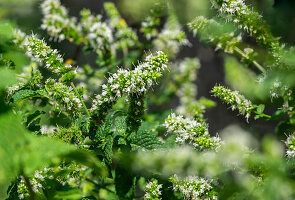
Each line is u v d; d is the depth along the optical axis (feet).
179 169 2.15
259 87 2.30
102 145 2.34
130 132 2.38
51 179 2.35
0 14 2.45
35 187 2.33
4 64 2.31
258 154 2.18
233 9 2.37
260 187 2.19
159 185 2.38
